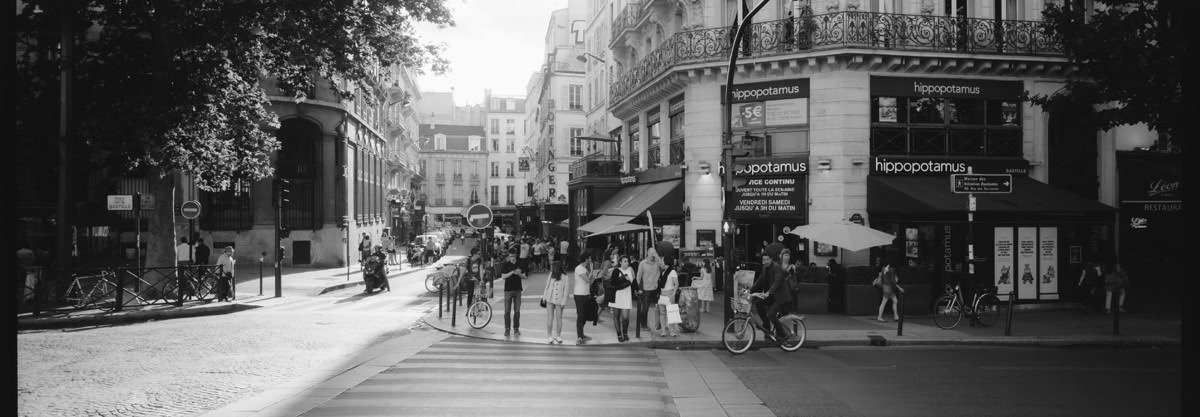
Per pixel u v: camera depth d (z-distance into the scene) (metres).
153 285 17.23
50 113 16.77
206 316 16.38
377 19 19.09
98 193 29.22
